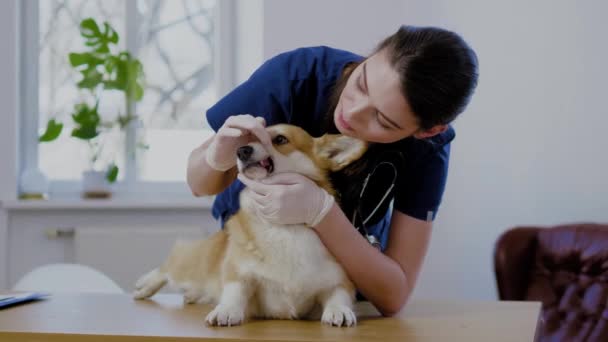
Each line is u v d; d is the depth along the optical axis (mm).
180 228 3027
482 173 2932
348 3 2943
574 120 2842
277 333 1069
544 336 2424
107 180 3158
